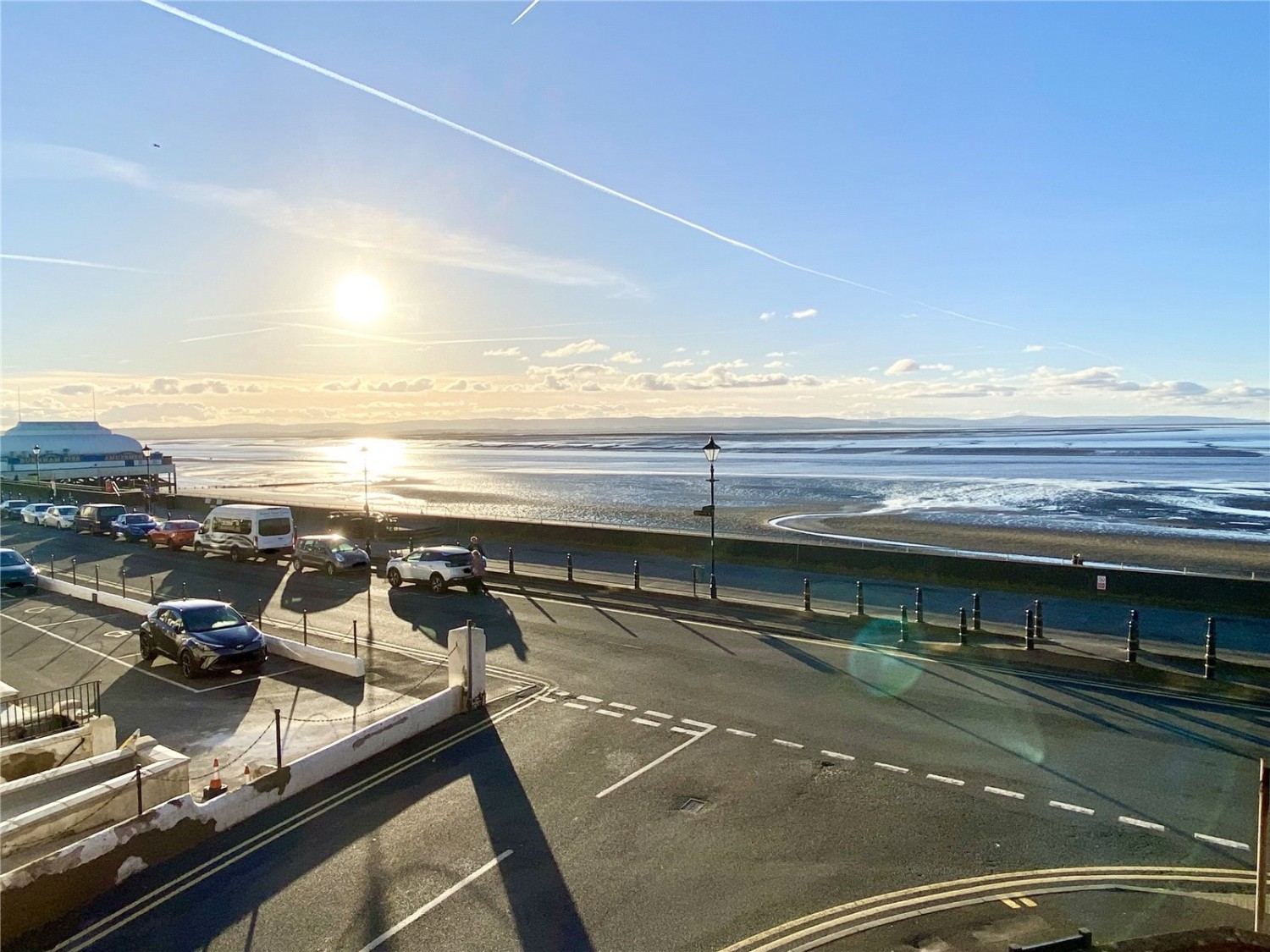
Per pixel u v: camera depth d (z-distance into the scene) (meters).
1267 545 45.72
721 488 88.19
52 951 8.53
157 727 15.55
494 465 156.00
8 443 77.44
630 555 36.88
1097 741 14.11
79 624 24.41
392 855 10.42
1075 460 138.38
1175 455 152.62
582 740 14.37
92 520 47.22
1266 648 20.39
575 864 10.12
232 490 92.31
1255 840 10.57
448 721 15.38
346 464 164.25
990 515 60.75
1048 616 24.16
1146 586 26.09
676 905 9.20
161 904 9.39
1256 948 6.42
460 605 26.61
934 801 11.80
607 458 182.00
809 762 13.27
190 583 31.38
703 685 17.55
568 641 21.55
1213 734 14.45
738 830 10.96
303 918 9.07
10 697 16.25
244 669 18.88
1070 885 9.52
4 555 29.78
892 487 86.44
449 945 8.55
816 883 9.61
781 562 33.56
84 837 10.94
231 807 11.23
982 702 16.27
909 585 29.47
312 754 12.63
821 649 20.61
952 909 9.05
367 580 31.81
